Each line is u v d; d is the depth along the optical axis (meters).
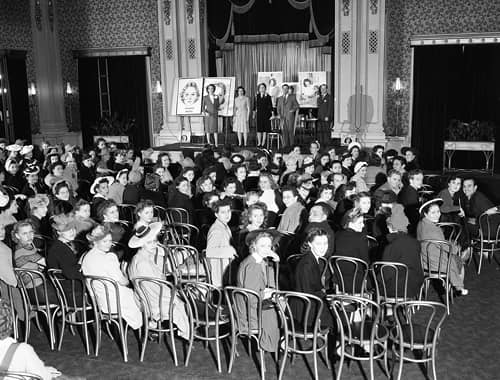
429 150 15.34
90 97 18.33
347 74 14.95
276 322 4.70
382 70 14.66
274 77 17.34
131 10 17.73
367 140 14.89
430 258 6.00
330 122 16.08
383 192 7.09
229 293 5.39
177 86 15.09
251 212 5.78
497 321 5.75
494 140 14.16
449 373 4.73
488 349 5.15
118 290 4.98
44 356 5.20
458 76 14.77
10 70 16.50
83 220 6.47
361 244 5.55
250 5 16.55
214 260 5.73
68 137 18.44
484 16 14.58
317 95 16.98
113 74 17.98
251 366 4.93
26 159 10.96
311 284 4.75
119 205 8.06
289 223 6.64
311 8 16.16
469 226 7.34
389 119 15.76
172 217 7.61
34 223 6.84
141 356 5.06
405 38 15.30
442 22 14.95
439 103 15.05
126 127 17.31
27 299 5.31
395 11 15.29
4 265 5.11
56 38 18.08
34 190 8.93
